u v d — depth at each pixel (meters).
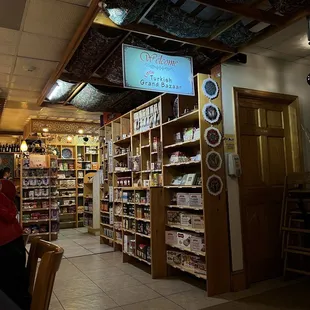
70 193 9.91
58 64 3.90
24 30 3.11
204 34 3.26
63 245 6.72
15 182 8.40
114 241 6.06
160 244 4.38
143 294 3.68
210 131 3.79
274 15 3.00
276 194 4.33
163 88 3.50
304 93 4.63
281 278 4.15
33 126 7.80
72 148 10.21
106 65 4.00
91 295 3.69
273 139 4.43
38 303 1.24
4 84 4.66
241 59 4.05
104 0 2.57
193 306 3.29
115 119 6.29
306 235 4.38
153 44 3.68
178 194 4.25
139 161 5.20
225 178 3.85
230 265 3.74
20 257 2.36
